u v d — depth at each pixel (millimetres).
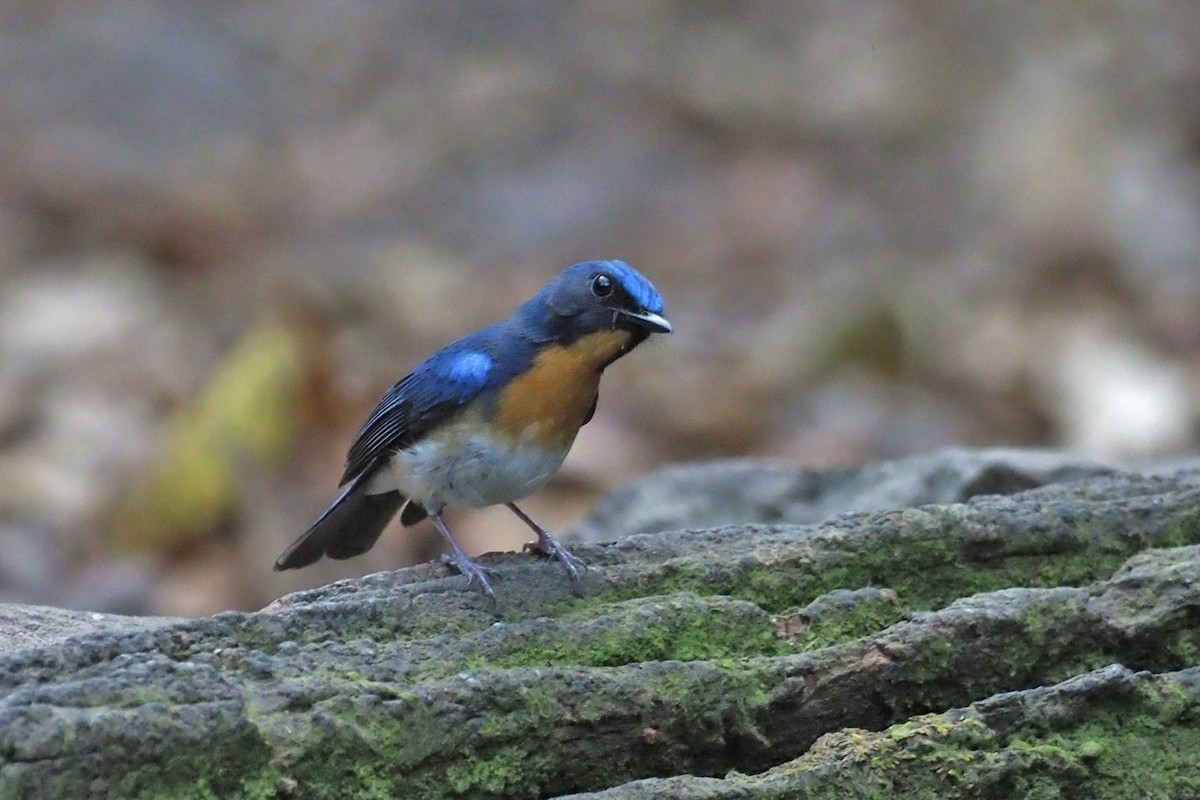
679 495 9242
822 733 5723
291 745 4938
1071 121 20531
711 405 14977
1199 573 6098
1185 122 20344
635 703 5430
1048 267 17969
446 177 20578
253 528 11898
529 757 5301
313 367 13141
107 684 4844
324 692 5082
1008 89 21844
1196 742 5660
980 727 5496
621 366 15984
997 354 15930
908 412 14961
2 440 13875
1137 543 6570
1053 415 14750
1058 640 5953
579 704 5371
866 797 5336
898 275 17641
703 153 21266
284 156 20922
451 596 6004
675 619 5848
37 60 22453
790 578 6305
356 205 19781
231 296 17109
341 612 5680
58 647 5094
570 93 22500
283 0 24297
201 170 20344
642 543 6559
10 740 4598
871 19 24203
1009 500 6754
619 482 13344
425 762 5125
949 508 6547
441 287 17453
